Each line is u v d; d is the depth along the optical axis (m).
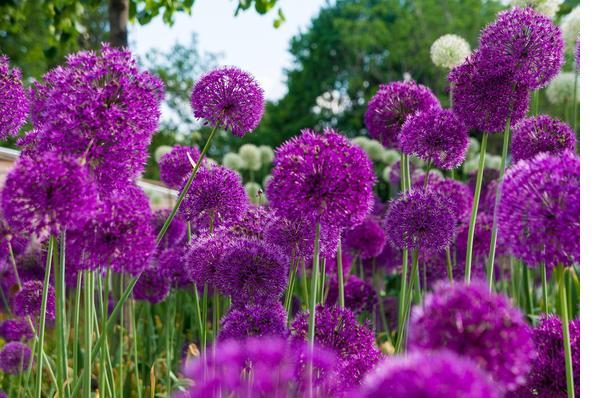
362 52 11.82
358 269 2.09
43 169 0.84
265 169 3.50
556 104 2.25
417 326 0.72
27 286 1.30
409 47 10.91
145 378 1.61
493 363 0.68
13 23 3.65
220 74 1.14
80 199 0.85
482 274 1.57
